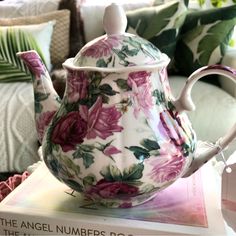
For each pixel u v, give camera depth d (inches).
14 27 67.7
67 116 18.5
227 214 18.6
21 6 78.0
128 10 75.5
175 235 17.4
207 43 62.2
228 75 17.8
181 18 65.1
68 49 74.0
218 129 48.8
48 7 76.8
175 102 18.9
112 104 17.7
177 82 60.2
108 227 17.9
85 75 17.9
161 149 17.6
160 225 17.9
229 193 18.6
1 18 76.5
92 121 17.7
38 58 20.9
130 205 19.6
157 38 65.1
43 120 20.3
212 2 73.3
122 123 17.5
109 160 17.2
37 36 67.2
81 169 17.5
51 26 70.3
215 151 19.7
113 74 17.4
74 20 75.3
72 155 17.7
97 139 17.4
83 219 18.4
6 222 19.2
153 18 67.2
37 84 20.5
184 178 22.8
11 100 52.2
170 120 18.4
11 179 26.8
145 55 18.0
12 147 48.6
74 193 21.2
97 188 17.8
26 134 48.8
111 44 18.1
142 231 17.6
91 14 77.5
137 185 17.6
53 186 22.2
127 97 17.7
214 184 22.5
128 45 18.2
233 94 56.1
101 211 19.3
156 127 17.8
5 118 49.7
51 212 19.1
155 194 20.0
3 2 81.8
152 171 17.5
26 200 20.4
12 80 64.2
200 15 65.8
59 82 55.1
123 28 19.0
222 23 62.2
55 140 18.5
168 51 65.2
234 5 62.7
